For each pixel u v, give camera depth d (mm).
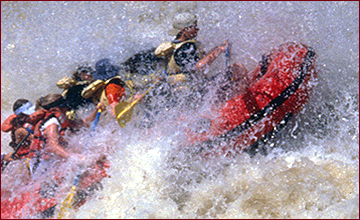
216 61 20938
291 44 20766
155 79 19453
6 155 17641
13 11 30781
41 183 17078
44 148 17047
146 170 18062
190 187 17859
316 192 16469
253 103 19047
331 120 20312
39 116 17109
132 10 30156
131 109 18703
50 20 29344
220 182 17859
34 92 25344
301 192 16500
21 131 17312
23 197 16938
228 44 19797
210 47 24062
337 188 16922
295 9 25828
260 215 16078
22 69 26469
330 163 17969
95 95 18938
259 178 17781
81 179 17250
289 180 17062
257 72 20578
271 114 19031
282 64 19891
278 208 16188
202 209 16969
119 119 18422
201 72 19188
